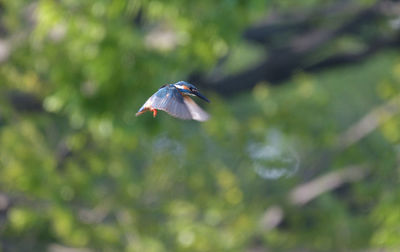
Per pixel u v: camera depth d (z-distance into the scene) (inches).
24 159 525.7
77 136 562.6
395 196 518.6
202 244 540.1
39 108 572.7
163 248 540.7
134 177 614.2
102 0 410.9
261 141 632.4
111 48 423.2
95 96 434.0
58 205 506.9
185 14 414.0
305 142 654.5
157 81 434.6
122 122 437.1
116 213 561.3
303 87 649.6
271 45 746.8
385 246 512.1
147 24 522.0
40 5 423.2
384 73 846.5
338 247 644.1
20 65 498.9
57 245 546.3
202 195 609.9
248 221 591.8
